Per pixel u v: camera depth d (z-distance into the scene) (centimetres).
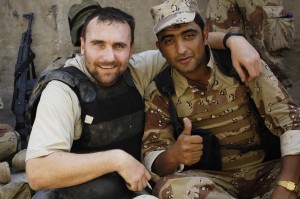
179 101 273
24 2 458
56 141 235
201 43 262
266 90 268
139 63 280
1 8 461
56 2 456
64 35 460
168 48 263
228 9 365
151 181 272
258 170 285
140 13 451
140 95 266
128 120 260
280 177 258
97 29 245
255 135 281
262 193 277
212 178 279
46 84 251
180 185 251
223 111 272
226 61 273
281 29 358
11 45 464
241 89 272
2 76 468
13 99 431
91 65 248
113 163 233
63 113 241
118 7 451
